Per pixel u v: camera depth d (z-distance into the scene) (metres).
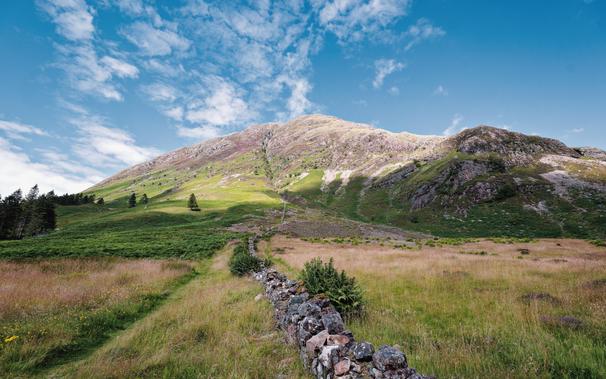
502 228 93.31
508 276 13.32
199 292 14.56
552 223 92.44
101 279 16.52
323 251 33.84
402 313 8.99
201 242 43.31
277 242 51.41
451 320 8.16
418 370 5.42
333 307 8.05
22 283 14.62
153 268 21.42
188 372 5.84
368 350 5.13
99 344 8.10
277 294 10.54
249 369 5.88
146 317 10.55
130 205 153.38
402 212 129.88
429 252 30.81
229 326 8.52
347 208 153.75
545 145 166.38
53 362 6.74
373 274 15.70
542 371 5.11
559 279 12.38
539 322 7.25
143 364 6.19
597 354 5.33
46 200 98.38
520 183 123.25
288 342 7.35
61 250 32.38
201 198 152.25
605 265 16.16
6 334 7.61
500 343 6.39
